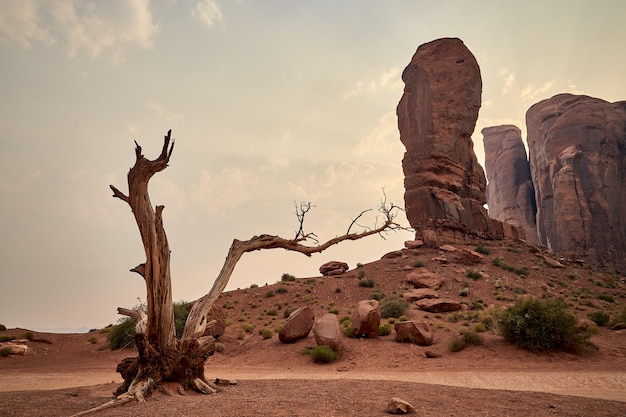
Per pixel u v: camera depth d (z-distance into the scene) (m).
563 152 83.56
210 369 18.27
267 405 7.01
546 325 18.52
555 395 9.30
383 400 7.99
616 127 87.81
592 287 46.81
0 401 7.98
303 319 23.28
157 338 8.67
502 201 106.25
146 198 8.47
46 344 27.05
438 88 62.75
